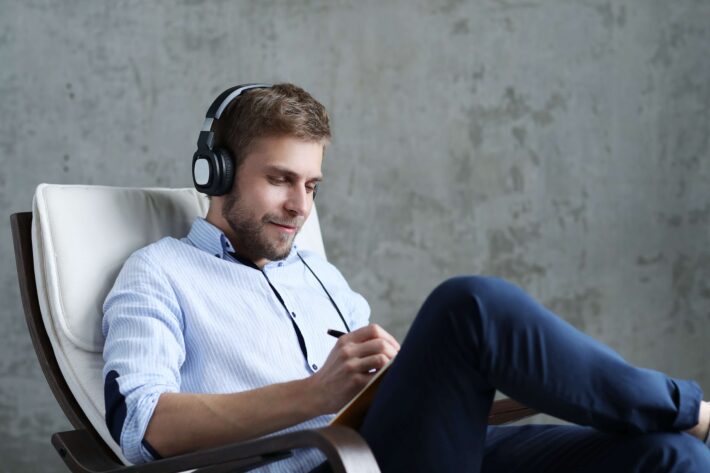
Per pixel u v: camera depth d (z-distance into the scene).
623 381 1.13
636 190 3.00
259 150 1.60
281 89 1.66
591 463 1.25
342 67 3.00
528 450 1.35
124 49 3.02
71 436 1.47
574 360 1.13
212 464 1.16
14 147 3.02
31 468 3.01
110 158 3.02
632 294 3.01
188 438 1.31
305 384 1.30
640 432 1.16
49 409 3.01
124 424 1.34
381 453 1.14
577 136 3.00
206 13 3.01
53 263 1.58
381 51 3.00
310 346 1.61
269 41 3.00
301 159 1.61
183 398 1.34
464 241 3.01
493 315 1.12
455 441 1.13
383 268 3.02
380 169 3.00
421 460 1.12
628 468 1.17
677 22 2.99
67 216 1.62
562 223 3.01
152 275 1.54
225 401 1.32
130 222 1.71
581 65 3.00
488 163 3.00
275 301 1.61
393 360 1.18
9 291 3.00
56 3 3.02
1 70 3.02
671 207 3.00
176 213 1.80
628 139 3.00
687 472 1.14
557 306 3.02
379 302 3.02
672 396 1.16
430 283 3.01
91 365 1.56
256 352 1.54
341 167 3.01
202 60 3.01
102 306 1.58
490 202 3.01
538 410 1.17
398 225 3.01
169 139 3.01
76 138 3.02
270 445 1.08
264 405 1.30
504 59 3.00
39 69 3.02
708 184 2.99
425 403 1.13
